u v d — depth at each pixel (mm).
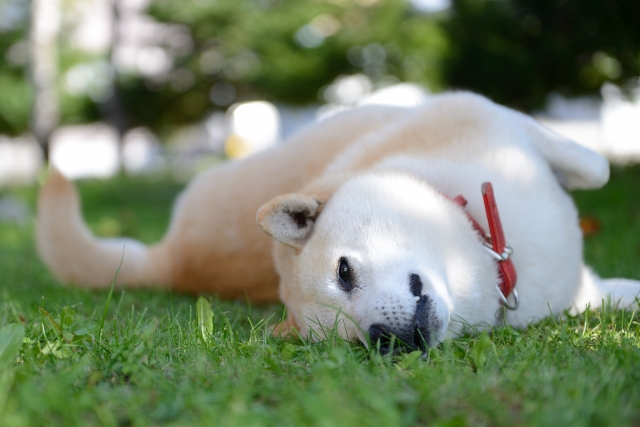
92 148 6504
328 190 851
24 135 5988
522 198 836
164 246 1129
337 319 720
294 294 798
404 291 714
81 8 5336
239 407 547
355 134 1021
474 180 840
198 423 543
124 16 5125
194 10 4645
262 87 4668
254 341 723
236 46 4691
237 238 1029
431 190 811
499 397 573
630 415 541
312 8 4266
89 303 964
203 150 6188
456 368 630
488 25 2211
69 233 1101
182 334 727
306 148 1035
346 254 754
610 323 789
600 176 910
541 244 821
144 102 5113
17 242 1775
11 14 5152
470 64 2246
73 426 543
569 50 2062
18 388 584
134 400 576
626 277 1022
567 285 838
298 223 814
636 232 1288
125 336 705
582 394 563
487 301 790
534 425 525
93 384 617
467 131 891
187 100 5188
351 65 4023
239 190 1046
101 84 5430
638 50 1968
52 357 667
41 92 4039
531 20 2148
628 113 3994
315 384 587
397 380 605
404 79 3910
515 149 868
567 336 709
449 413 553
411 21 3781
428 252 754
